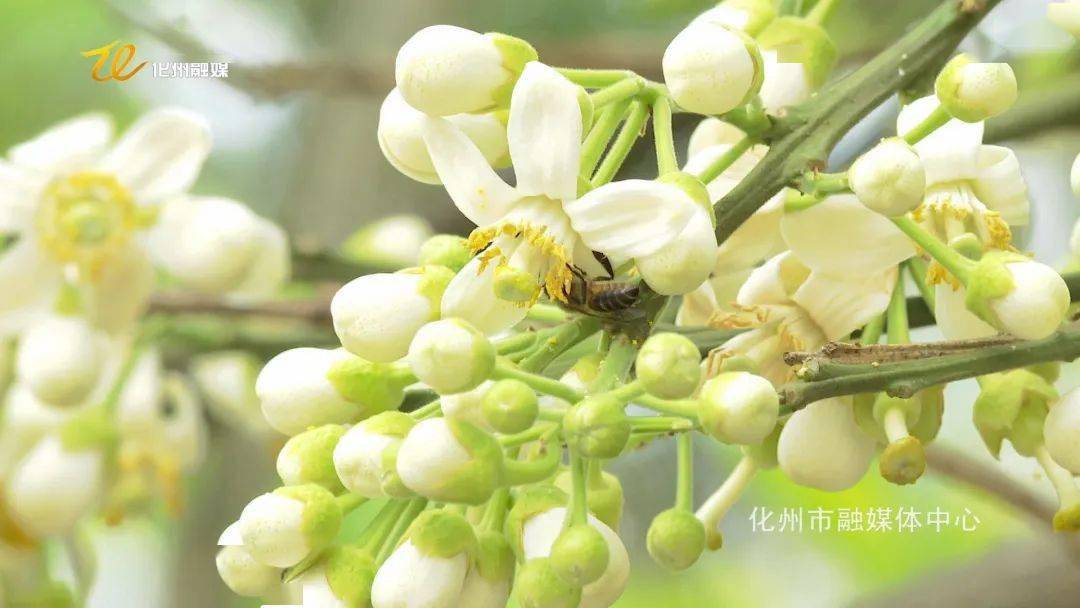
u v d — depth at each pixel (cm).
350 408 70
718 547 75
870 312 73
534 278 68
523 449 71
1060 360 70
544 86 68
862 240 73
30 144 88
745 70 69
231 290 89
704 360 73
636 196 67
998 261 69
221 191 120
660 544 71
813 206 73
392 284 69
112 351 91
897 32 101
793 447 73
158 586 124
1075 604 90
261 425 104
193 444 95
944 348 70
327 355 71
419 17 116
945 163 73
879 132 92
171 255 88
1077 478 76
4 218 88
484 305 68
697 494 112
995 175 73
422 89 68
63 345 87
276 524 68
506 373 67
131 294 88
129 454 92
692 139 77
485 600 68
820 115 71
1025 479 98
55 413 91
